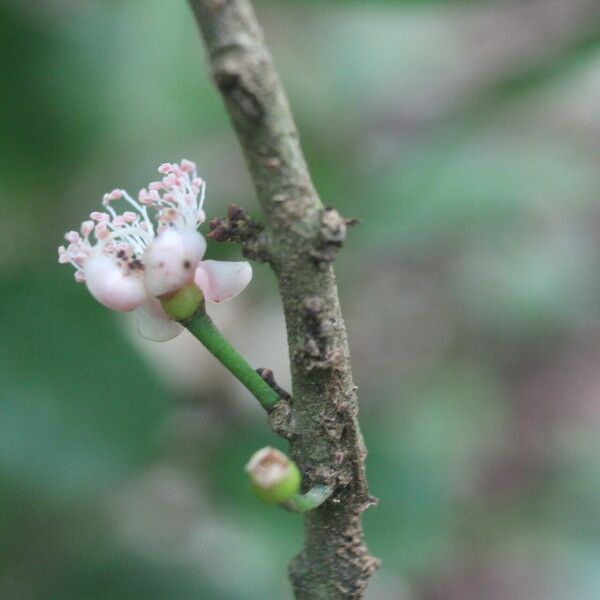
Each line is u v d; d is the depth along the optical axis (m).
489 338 0.68
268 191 0.27
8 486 0.35
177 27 0.44
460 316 0.68
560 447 0.62
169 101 0.43
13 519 0.36
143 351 0.42
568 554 0.53
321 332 0.28
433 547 0.37
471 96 0.45
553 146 0.53
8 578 0.36
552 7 0.78
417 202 0.41
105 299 0.29
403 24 0.71
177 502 0.37
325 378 0.28
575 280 0.70
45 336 0.36
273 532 0.36
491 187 0.43
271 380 0.29
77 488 0.35
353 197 0.42
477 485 0.59
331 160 0.45
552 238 0.71
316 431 0.28
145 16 0.43
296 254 0.28
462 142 0.43
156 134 0.43
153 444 0.36
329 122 0.50
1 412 0.35
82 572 0.36
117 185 0.42
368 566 0.29
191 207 0.29
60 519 0.36
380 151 0.56
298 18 0.63
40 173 0.40
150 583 0.36
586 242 0.71
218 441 0.37
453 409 0.63
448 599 0.51
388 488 0.37
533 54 0.44
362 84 0.65
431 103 0.69
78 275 0.29
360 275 0.65
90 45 0.41
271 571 0.37
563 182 0.47
